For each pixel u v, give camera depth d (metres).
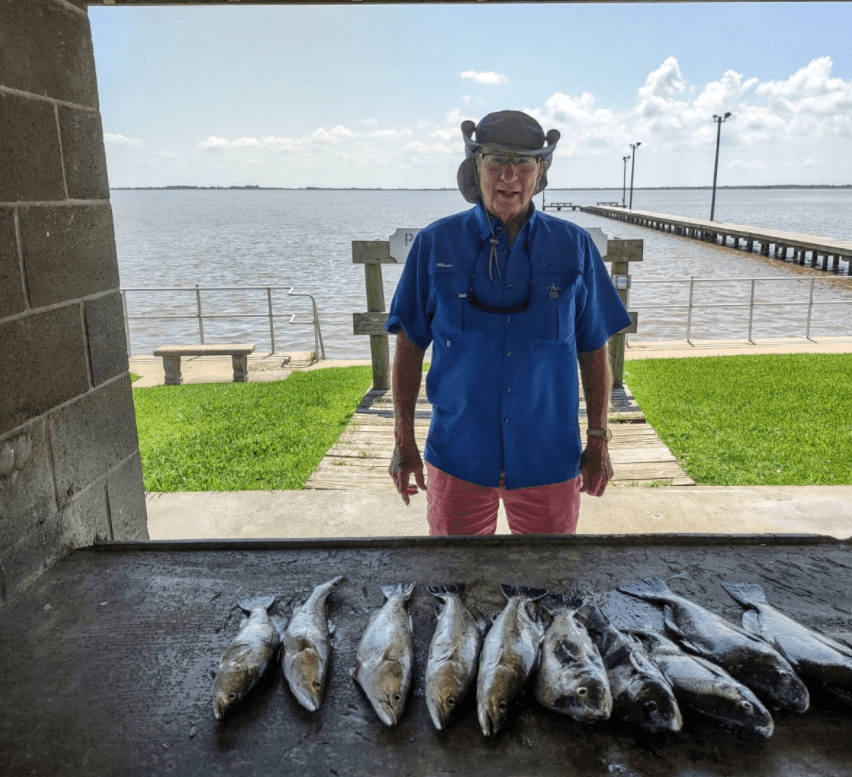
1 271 2.19
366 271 7.71
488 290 2.54
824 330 14.43
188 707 1.64
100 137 2.78
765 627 1.82
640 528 4.47
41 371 2.39
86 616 2.01
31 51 2.34
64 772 1.46
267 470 5.67
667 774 1.42
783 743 1.51
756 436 6.45
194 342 14.35
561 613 1.90
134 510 3.09
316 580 2.15
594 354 2.80
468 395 2.62
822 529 4.41
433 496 2.83
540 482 2.70
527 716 1.60
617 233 54.88
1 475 2.17
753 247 37.75
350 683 1.72
